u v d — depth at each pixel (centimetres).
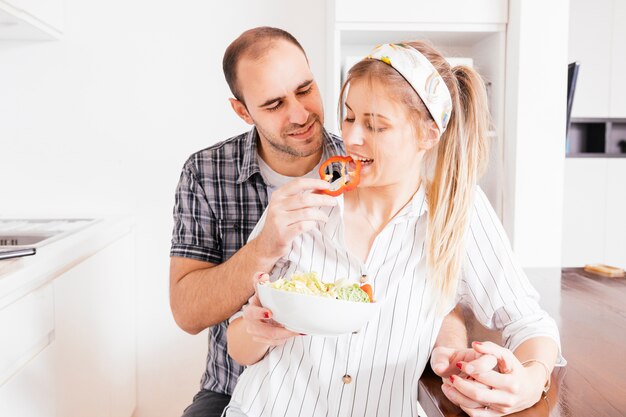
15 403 133
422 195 104
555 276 164
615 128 334
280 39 131
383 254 103
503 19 206
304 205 95
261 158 150
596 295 143
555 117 206
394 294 101
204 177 149
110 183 231
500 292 104
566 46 203
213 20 227
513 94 207
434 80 96
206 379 154
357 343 100
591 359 100
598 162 322
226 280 117
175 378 240
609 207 324
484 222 107
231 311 122
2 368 127
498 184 216
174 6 226
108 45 226
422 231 104
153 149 231
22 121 226
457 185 102
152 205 233
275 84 128
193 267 145
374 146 94
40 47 223
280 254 102
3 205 229
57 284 158
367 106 93
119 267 215
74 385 171
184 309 128
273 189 148
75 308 172
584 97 321
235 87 136
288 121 131
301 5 228
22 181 229
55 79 226
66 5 223
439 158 104
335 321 79
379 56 96
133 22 226
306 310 78
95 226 201
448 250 101
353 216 106
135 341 237
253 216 149
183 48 228
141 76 228
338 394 101
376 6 201
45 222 219
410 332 101
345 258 104
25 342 138
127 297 226
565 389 88
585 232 325
